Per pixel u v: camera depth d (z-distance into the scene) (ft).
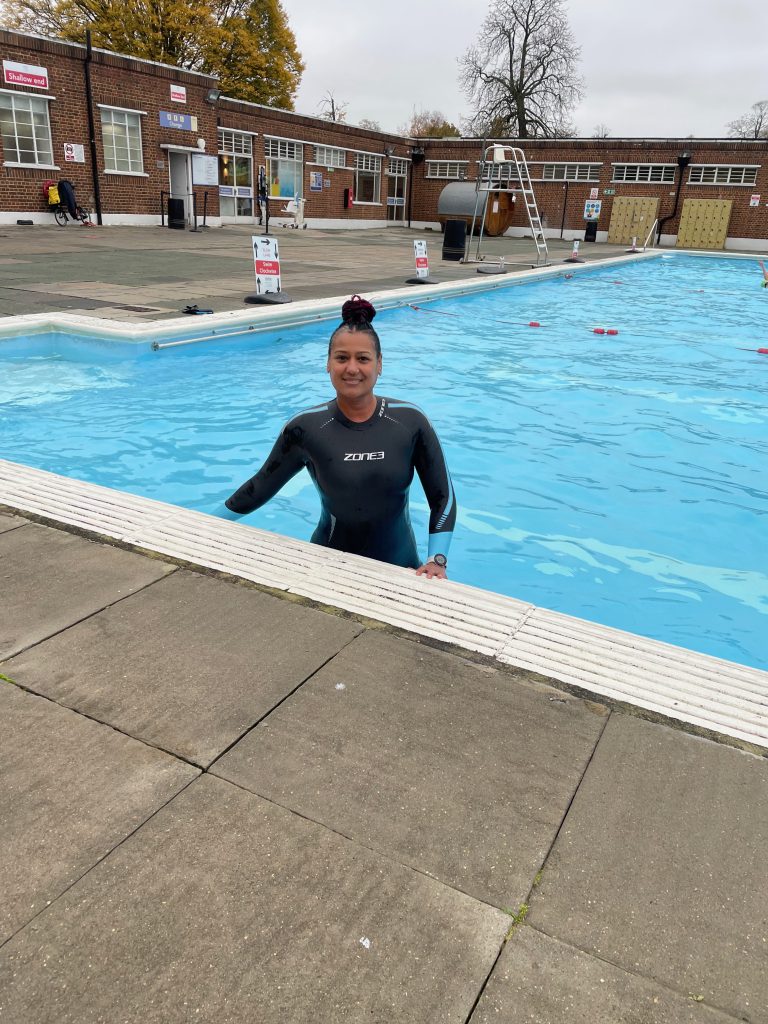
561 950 4.14
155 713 5.96
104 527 9.37
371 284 39.83
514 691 6.44
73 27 108.17
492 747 5.74
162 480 15.88
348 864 4.64
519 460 18.02
